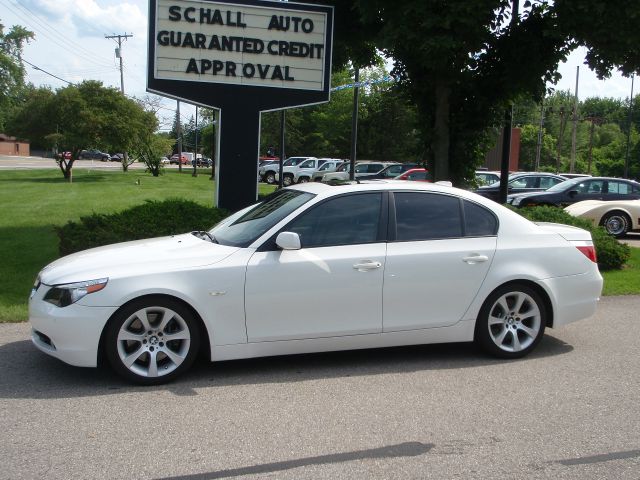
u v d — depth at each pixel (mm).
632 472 3902
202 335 5453
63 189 28141
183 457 3994
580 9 9703
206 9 10969
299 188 6328
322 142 53188
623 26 9648
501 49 11672
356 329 5668
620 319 7859
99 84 39781
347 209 5809
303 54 11422
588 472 3895
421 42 9891
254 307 5391
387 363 5996
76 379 5387
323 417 4672
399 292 5730
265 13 11203
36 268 9711
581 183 18047
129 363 5176
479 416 4738
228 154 11344
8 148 94750
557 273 6180
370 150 47906
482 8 9672
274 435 4344
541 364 6027
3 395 5004
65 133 37156
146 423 4508
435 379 5559
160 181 39406
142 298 5164
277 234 5551
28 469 3801
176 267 5262
